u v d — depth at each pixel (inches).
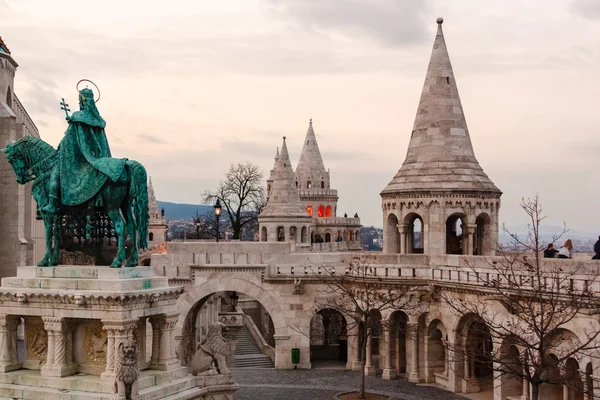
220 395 1171.9
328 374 1941.4
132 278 1050.7
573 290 1173.7
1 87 2277.3
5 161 2225.6
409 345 1856.5
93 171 1061.8
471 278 1658.5
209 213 4940.9
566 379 1119.6
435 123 2006.6
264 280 2044.8
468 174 1967.3
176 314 1112.2
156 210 4463.6
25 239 2269.9
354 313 1926.7
